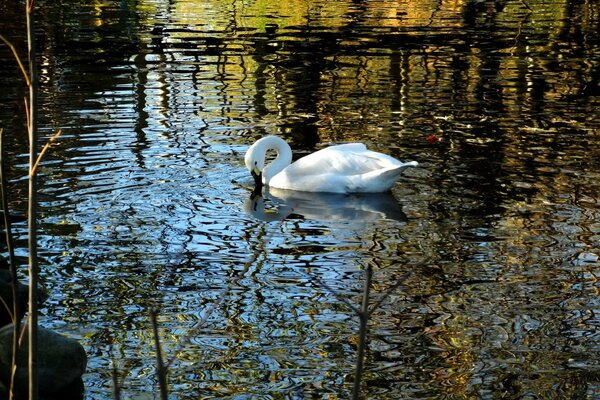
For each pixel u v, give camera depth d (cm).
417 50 1764
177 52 1728
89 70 1561
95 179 1009
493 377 578
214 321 663
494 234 848
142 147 1131
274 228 876
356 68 1603
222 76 1535
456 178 1026
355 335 641
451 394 556
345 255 802
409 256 798
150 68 1586
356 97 1402
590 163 1072
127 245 820
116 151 1112
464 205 937
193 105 1341
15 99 1346
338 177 1004
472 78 1531
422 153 1120
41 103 1325
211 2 2423
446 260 786
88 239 832
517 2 2431
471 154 1114
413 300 701
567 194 964
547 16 2209
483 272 757
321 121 1268
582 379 574
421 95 1415
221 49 1761
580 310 680
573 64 1647
